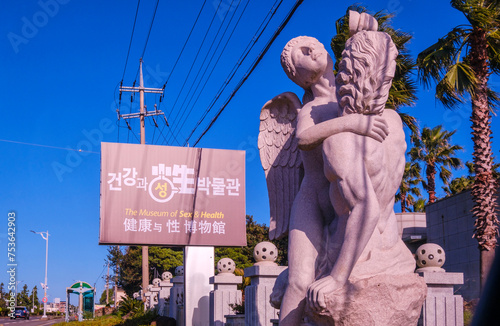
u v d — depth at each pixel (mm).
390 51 4426
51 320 54156
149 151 13820
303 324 4453
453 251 17578
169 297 19438
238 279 12000
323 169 4613
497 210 11695
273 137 5578
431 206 19141
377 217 4172
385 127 4363
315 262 4520
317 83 4930
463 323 8031
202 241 13805
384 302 4121
